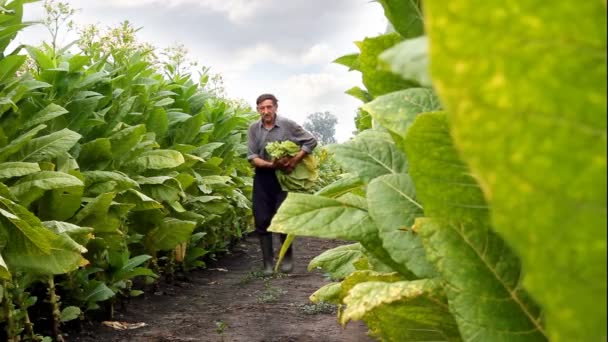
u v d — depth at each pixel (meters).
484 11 0.34
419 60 0.45
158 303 5.55
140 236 5.26
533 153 0.35
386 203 1.20
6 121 3.87
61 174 3.67
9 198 3.31
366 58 1.29
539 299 0.35
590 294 0.36
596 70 0.34
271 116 7.29
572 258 0.35
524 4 0.34
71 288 4.20
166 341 4.34
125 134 4.96
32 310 4.49
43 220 3.99
